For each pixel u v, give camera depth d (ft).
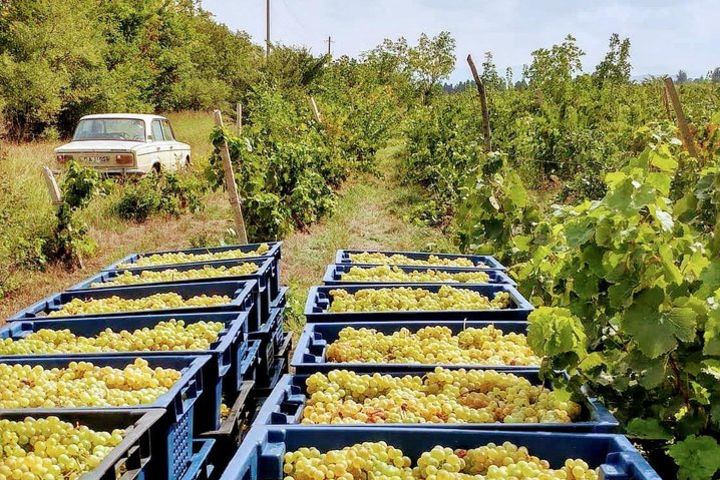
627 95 73.61
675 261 11.97
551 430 9.09
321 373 11.22
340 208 45.60
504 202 23.84
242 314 15.06
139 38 104.01
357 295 16.14
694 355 11.47
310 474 8.18
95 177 32.78
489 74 89.86
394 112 87.92
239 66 134.31
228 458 13.10
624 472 7.77
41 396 11.08
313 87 99.19
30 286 28.60
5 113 68.69
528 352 12.66
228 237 34.37
